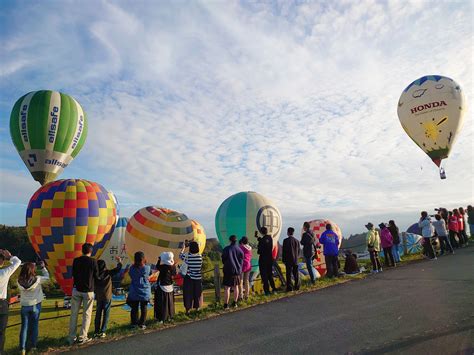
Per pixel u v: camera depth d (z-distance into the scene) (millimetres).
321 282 10617
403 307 7000
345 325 6262
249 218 14102
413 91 17734
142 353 5801
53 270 11688
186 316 7906
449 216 15438
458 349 4703
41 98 15602
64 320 9172
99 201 12109
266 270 9883
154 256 15453
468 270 10195
